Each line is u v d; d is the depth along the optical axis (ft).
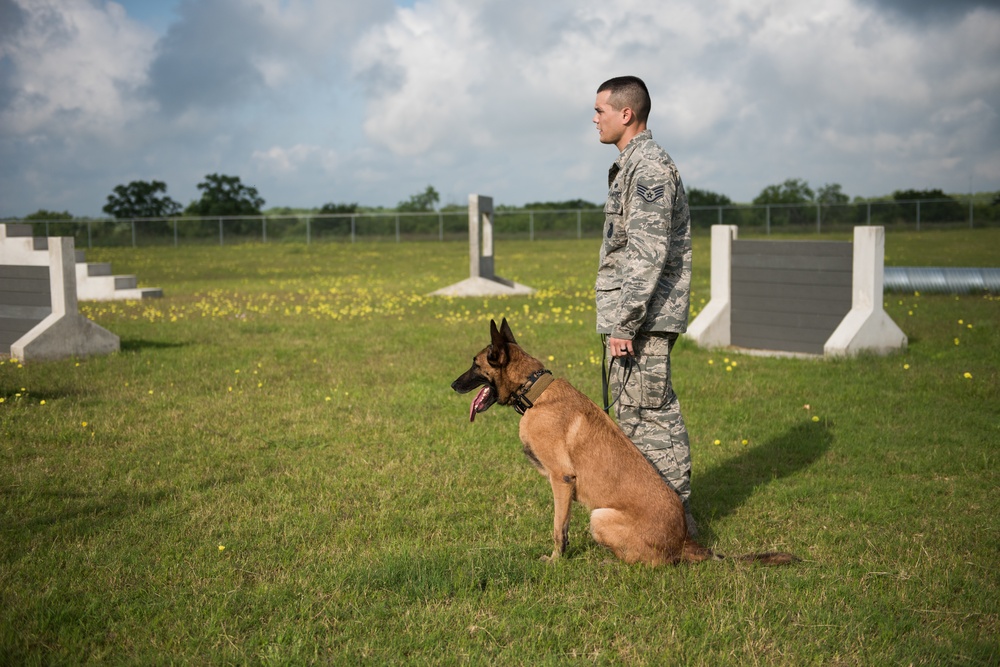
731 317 32.32
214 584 10.81
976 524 13.02
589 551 12.14
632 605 10.18
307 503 14.33
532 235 141.28
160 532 12.80
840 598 10.33
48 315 29.43
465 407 21.70
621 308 11.28
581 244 123.85
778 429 19.19
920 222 132.98
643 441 12.31
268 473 16.20
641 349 11.93
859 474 15.92
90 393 23.26
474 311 43.98
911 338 31.58
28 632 9.40
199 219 134.41
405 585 10.63
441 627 9.57
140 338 34.42
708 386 23.81
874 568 11.30
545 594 10.59
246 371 26.61
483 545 12.17
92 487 15.10
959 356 27.58
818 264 29.58
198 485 15.29
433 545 12.25
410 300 50.24
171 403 22.07
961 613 9.95
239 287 63.57
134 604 10.14
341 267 86.94
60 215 136.36
